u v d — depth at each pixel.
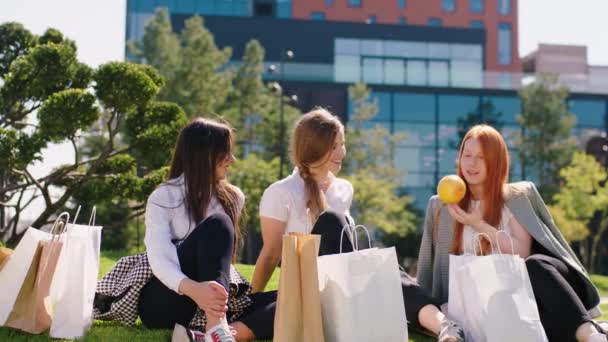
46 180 12.27
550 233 3.61
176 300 3.20
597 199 22.44
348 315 2.86
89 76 12.78
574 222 22.62
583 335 3.06
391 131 28.67
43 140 11.27
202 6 32.22
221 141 3.40
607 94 30.19
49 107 10.93
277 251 3.91
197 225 3.19
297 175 3.98
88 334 3.26
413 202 28.25
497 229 3.68
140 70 11.89
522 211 3.62
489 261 2.94
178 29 30.55
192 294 2.89
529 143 27.64
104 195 12.28
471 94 29.25
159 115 12.27
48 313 3.35
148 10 31.30
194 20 26.00
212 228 3.04
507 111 29.33
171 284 2.95
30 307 3.31
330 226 3.25
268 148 24.45
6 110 12.54
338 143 3.90
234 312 3.35
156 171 12.22
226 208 3.44
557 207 22.95
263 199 3.93
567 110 29.34
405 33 31.50
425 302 3.31
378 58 31.38
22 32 13.84
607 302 7.95
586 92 30.05
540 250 3.69
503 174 3.69
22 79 12.25
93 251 3.30
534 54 38.94
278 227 3.88
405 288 3.38
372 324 2.86
